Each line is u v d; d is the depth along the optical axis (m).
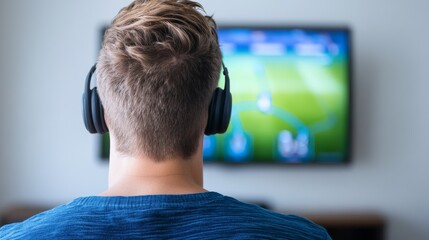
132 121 0.64
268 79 2.96
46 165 3.05
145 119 0.63
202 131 0.68
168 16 0.66
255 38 2.94
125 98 0.64
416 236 3.06
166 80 0.63
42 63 3.02
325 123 2.97
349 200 3.07
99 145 2.98
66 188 3.05
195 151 0.67
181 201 0.59
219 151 2.98
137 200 0.59
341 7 3.01
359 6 3.01
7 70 3.01
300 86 2.96
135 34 0.65
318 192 3.07
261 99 2.96
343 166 3.07
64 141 3.05
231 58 2.96
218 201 0.61
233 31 2.94
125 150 0.65
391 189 3.07
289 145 2.98
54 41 3.01
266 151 2.98
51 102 3.04
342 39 2.93
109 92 0.65
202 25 0.67
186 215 0.58
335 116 2.97
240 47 2.95
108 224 0.56
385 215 3.07
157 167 0.65
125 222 0.56
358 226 2.86
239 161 2.98
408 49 3.02
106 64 0.65
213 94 0.72
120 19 0.67
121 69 0.64
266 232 0.58
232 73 2.96
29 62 3.02
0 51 3.01
